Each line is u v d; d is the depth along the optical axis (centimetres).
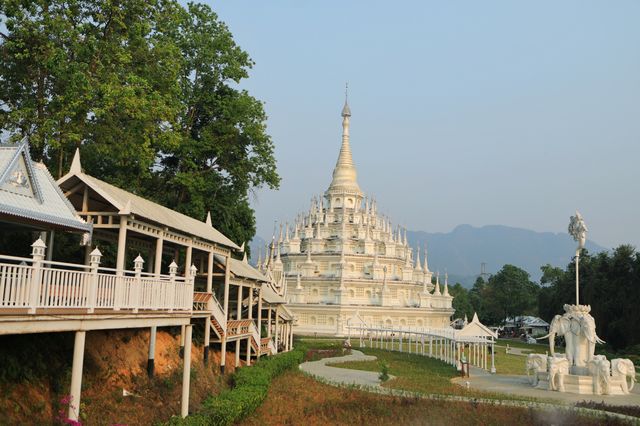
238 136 5188
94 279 1925
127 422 2362
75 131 3381
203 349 3500
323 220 11494
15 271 1579
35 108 3378
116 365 2650
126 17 3688
